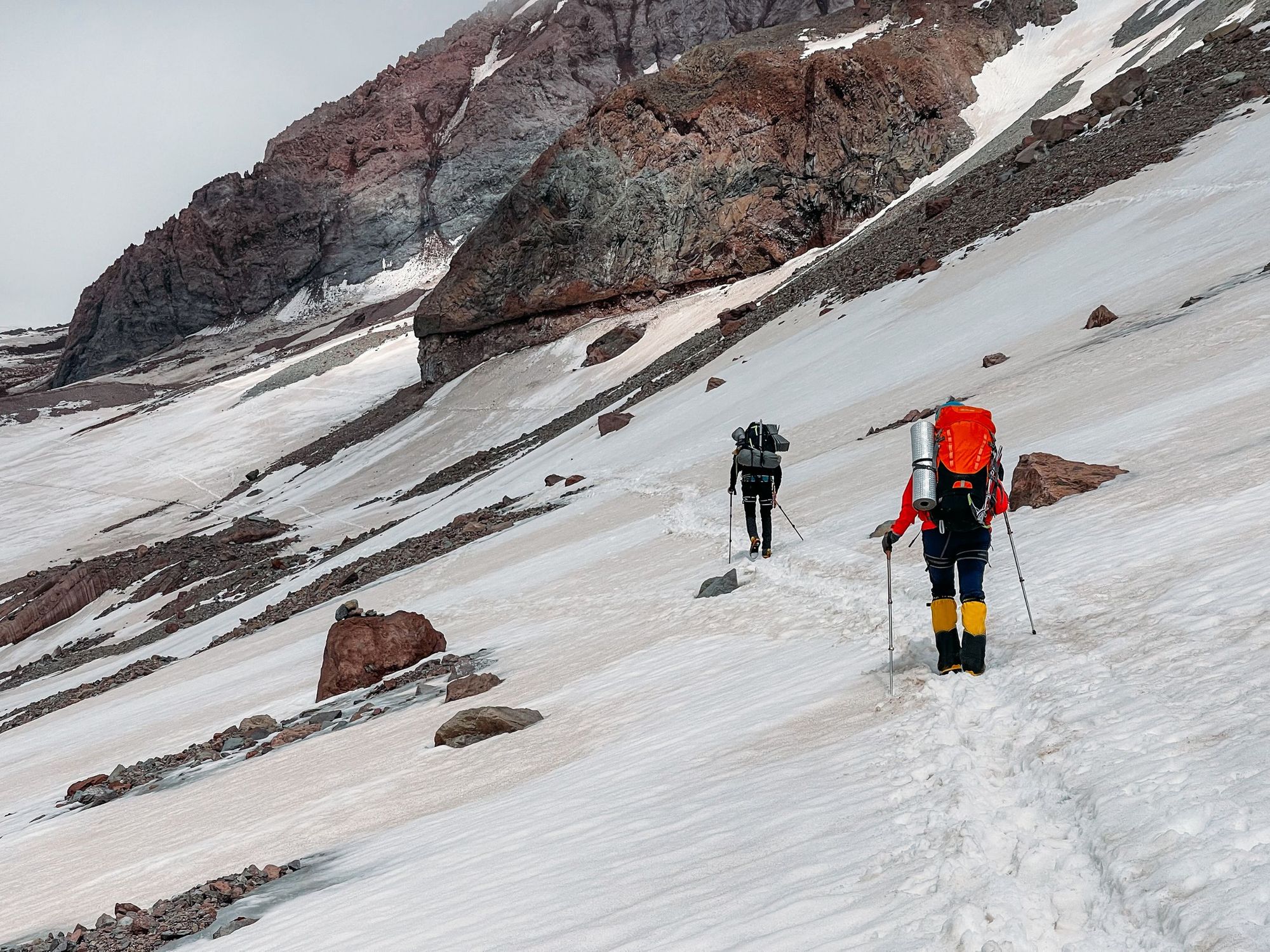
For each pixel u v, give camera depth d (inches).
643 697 366.0
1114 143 1690.5
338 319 7096.5
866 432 974.4
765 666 342.0
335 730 548.1
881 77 3004.4
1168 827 128.3
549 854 214.1
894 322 1519.4
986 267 1504.7
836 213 3090.6
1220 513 293.0
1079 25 3302.2
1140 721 169.0
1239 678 170.6
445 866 234.8
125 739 800.3
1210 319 695.7
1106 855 130.6
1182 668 186.9
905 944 125.2
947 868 141.7
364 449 3555.6
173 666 1277.1
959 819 159.6
